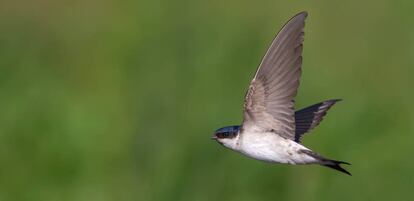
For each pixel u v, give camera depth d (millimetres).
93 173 16000
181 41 17062
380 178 15203
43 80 17719
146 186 15492
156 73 16797
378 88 16594
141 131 16000
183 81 16281
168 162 15445
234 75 16266
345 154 15406
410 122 15867
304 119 9797
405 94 16484
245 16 17422
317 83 16344
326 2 17703
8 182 16031
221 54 16531
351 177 15062
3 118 16609
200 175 15078
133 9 18203
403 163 15281
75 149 16250
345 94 16156
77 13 18984
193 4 17609
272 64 8445
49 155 16188
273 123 8570
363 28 17500
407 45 17234
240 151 8758
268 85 8477
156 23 17797
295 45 8359
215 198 14898
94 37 18438
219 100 15820
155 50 17250
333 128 15523
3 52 18266
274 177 14773
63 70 18047
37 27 19047
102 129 16422
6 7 19469
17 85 17469
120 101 16812
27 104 16922
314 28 17516
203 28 17125
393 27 17469
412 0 17484
